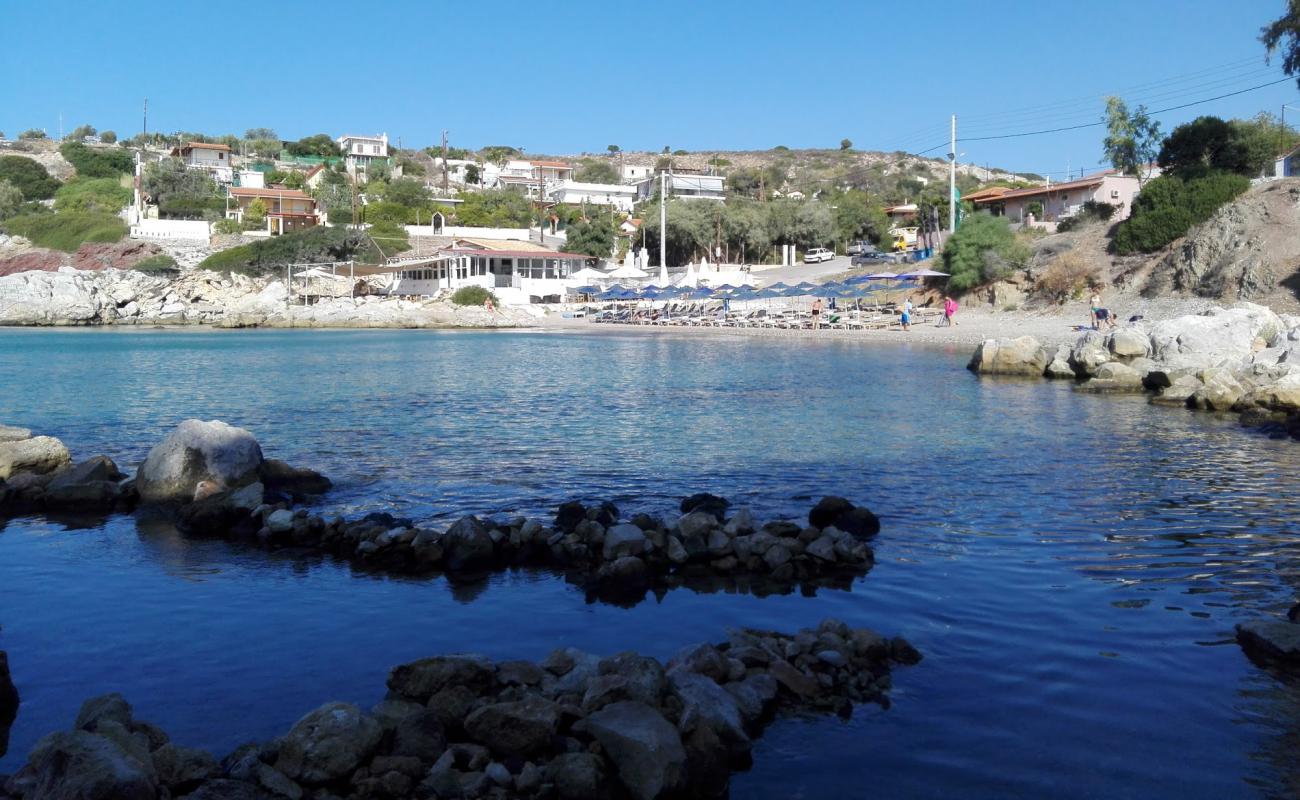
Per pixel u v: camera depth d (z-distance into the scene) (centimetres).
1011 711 738
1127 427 2272
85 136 17525
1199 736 693
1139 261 5738
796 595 1050
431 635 940
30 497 1557
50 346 5659
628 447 2028
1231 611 968
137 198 10894
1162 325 3359
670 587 1095
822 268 9338
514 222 12462
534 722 655
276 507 1399
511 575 1157
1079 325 5212
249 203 11738
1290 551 1190
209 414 2586
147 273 9731
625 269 8975
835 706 750
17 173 12756
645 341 5941
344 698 782
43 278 8669
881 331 5881
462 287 9112
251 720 743
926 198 9888
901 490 1580
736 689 741
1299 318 3488
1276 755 664
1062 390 3091
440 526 1367
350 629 959
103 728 630
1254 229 5081
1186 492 1544
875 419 2425
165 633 948
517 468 1803
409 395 3036
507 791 614
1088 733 700
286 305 9094
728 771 652
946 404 2730
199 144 14638
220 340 6394
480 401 2866
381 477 1728
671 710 687
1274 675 802
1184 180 5900
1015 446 2005
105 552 1272
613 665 737
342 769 627
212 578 1150
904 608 991
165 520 1461
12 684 795
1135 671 813
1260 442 2050
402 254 10462
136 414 2592
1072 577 1089
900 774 647
